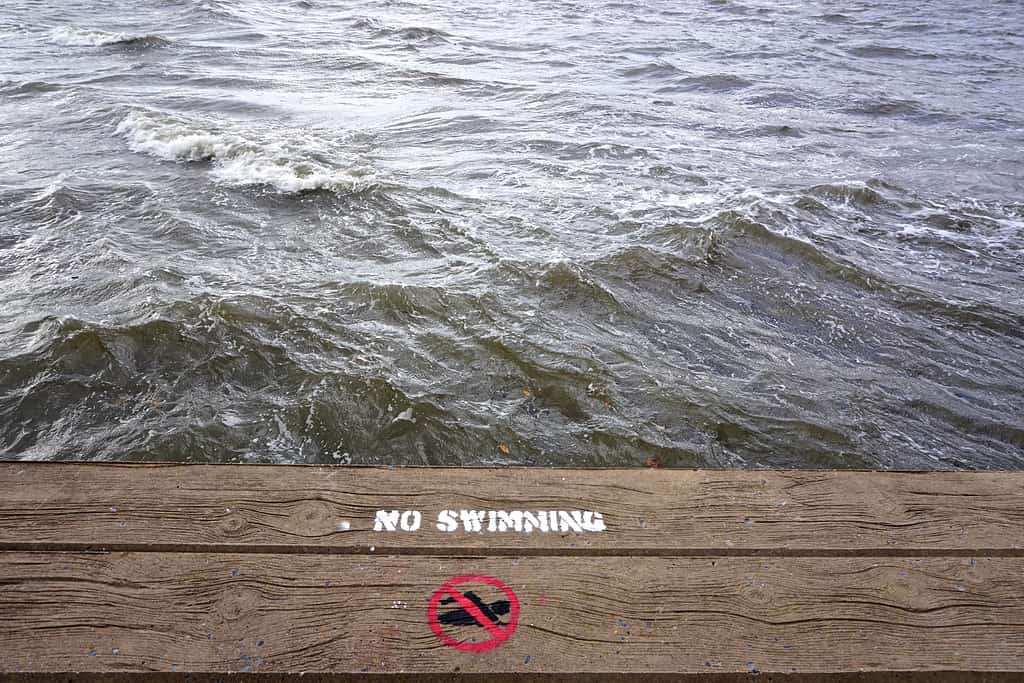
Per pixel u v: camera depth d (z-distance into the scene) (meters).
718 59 18.52
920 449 4.61
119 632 1.89
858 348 5.73
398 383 4.83
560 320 5.74
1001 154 11.31
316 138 10.05
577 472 2.49
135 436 4.26
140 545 2.12
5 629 1.88
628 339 5.56
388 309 5.70
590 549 2.20
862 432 4.70
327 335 5.31
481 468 2.48
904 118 13.40
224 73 14.07
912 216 8.53
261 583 2.03
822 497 2.42
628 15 25.28
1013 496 2.45
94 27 18.08
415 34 19.06
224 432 4.34
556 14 24.69
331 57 16.05
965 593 2.09
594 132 11.17
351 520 2.25
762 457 4.42
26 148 9.09
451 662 1.87
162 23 19.12
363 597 2.02
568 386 4.93
